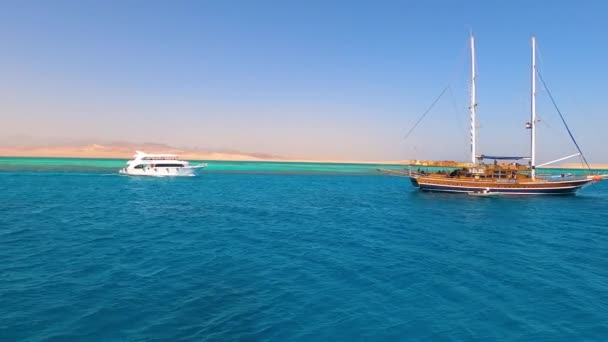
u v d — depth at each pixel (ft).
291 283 49.78
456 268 57.36
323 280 51.19
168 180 250.98
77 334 34.50
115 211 112.57
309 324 37.88
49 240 72.02
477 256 65.00
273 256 63.57
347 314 40.32
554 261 62.13
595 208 135.74
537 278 52.85
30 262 56.80
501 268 57.67
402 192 197.47
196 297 44.21
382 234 84.58
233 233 83.20
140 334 34.88
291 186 232.12
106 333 34.83
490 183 164.96
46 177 249.14
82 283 47.96
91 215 103.81
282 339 34.78
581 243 76.48
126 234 79.30
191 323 37.47
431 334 36.11
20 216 99.30
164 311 40.11
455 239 79.56
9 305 40.37
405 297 45.29
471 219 107.45
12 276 50.01
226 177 308.60
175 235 79.56
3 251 63.26
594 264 60.49
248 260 60.70
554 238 81.51
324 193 189.06
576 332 36.81
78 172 302.25
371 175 400.06
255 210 122.21
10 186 183.32
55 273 51.70
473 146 171.53
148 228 86.84
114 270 53.67
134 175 270.46
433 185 176.14
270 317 39.34
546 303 43.83
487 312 41.22
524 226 96.27
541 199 159.22
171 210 117.60
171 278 50.83
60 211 109.60
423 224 98.63
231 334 35.47
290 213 116.98
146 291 45.73
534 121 163.02
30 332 34.63
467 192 169.58
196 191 183.62
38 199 135.64
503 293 46.93
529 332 36.70
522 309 42.09
